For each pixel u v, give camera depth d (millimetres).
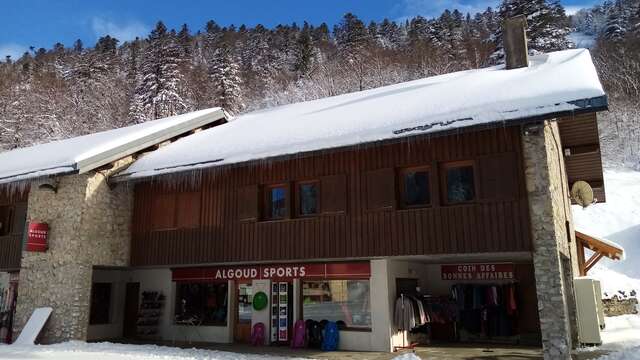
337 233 13758
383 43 69125
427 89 15781
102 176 16547
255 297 16125
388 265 14141
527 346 14766
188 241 16203
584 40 109750
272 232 14805
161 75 48438
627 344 13672
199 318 17391
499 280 15883
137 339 17781
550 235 11086
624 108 54500
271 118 18875
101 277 18547
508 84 13102
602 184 19922
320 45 72438
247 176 15570
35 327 15484
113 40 76938
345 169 13969
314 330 14859
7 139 45156
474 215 11977
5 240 18016
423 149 12898
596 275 24859
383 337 13812
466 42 61562
